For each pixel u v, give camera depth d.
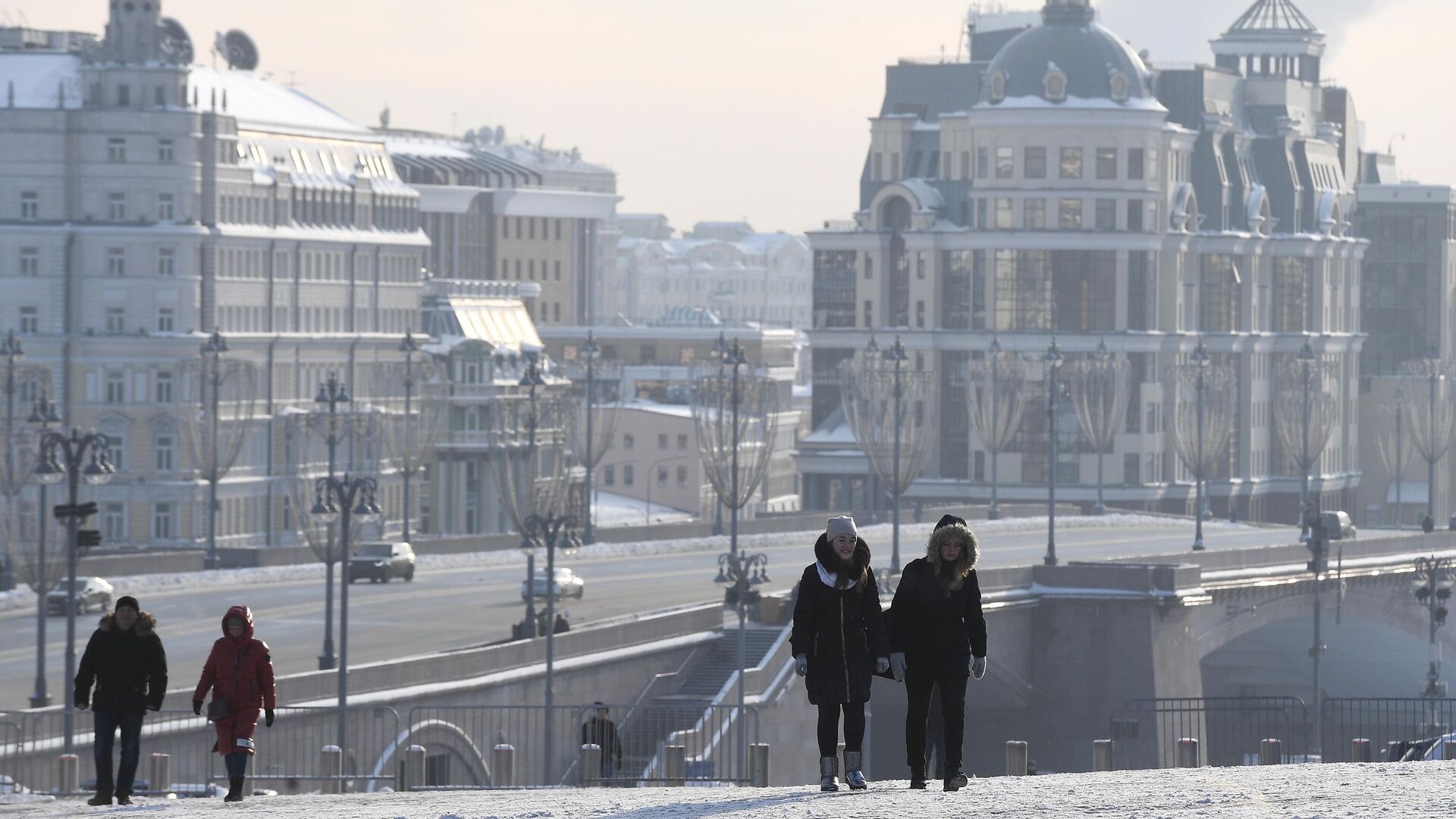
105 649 97.31
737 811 73.25
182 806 91.88
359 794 100.19
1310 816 66.81
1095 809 70.12
